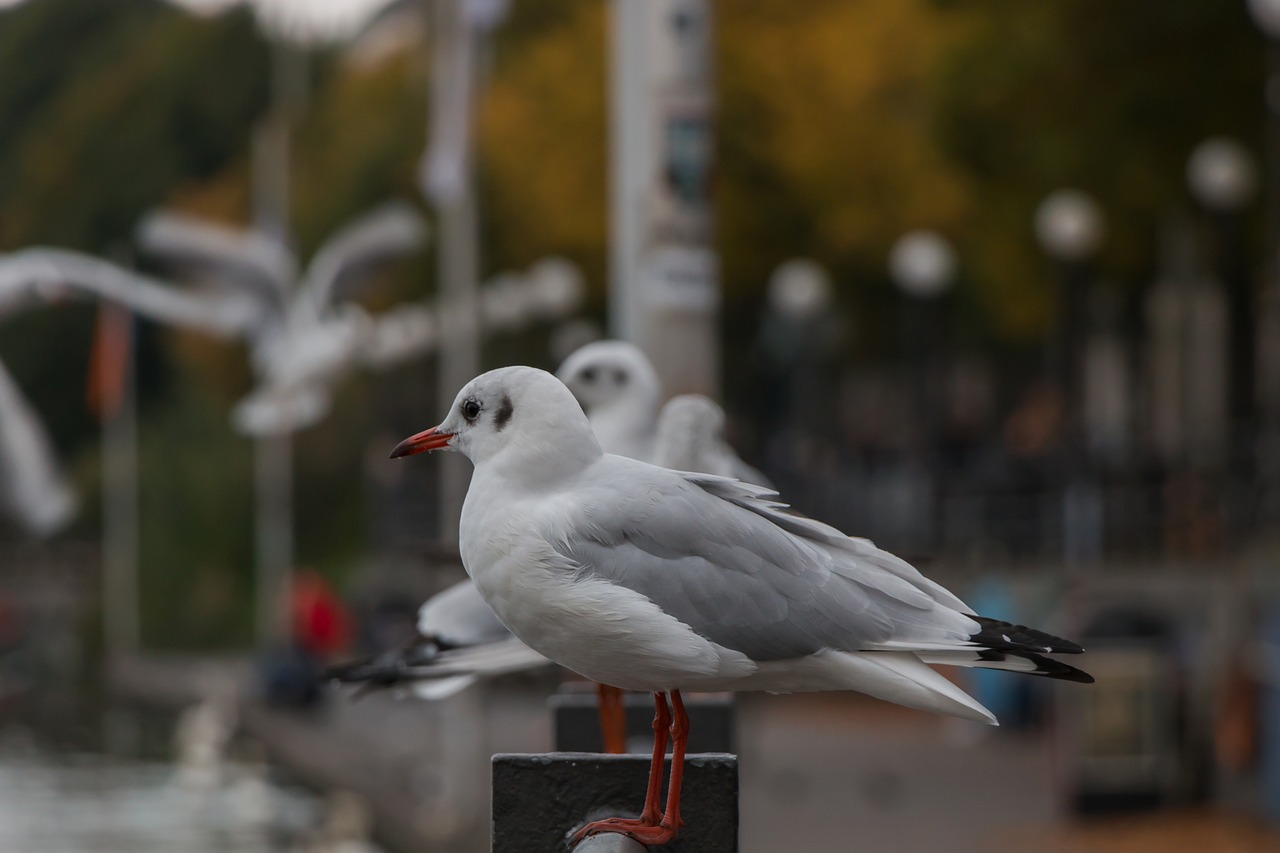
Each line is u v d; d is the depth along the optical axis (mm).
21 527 12477
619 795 4438
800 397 35594
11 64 70125
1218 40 20500
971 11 25625
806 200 35438
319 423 48344
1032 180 24719
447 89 20781
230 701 29797
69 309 61281
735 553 4668
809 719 21125
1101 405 31750
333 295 18844
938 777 15820
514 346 42594
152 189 62938
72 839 18031
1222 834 12227
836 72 35094
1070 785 13070
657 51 9844
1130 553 21406
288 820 18844
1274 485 18188
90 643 50594
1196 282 27688
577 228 37125
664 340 9797
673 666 4543
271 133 53125
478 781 16875
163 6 71125
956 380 39281
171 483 48219
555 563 4621
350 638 34406
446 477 23812
